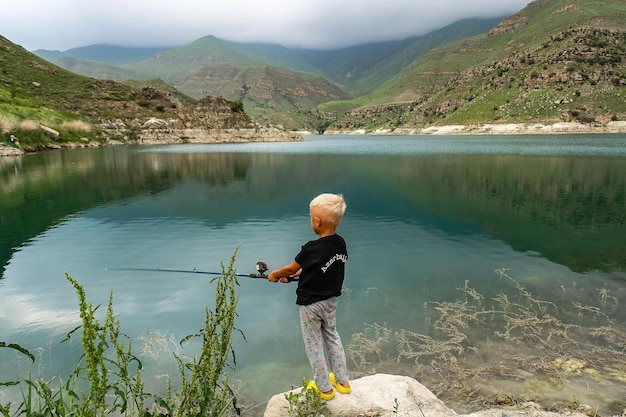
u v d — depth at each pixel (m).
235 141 88.50
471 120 161.12
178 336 5.13
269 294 6.61
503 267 7.88
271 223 11.79
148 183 20.73
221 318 2.44
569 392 3.98
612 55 157.88
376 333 5.28
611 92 134.00
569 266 7.91
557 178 21.34
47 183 20.45
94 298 6.37
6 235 10.48
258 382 4.27
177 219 12.38
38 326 5.38
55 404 2.25
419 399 3.37
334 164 31.61
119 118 77.00
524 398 3.90
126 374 2.27
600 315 5.69
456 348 4.88
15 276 7.36
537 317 5.64
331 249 2.78
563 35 185.25
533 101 149.50
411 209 13.84
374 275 7.50
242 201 15.52
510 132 139.00
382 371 4.45
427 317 5.71
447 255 8.70
